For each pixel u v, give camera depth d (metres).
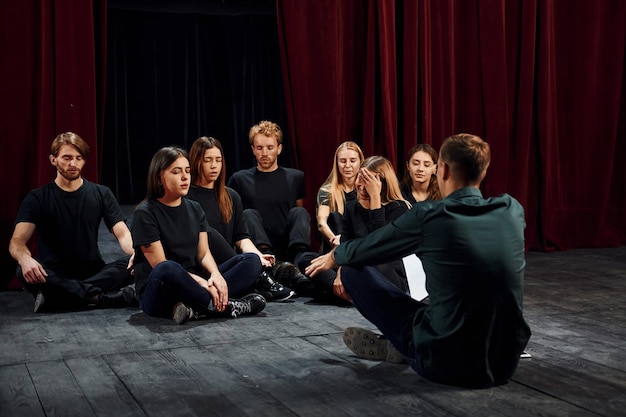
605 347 2.63
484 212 2.05
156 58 8.81
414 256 2.63
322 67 4.45
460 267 1.99
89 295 3.33
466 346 2.03
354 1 4.61
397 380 2.23
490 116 4.96
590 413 1.95
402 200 3.23
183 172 3.15
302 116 4.46
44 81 3.85
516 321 2.06
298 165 4.50
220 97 9.06
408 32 4.63
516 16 5.03
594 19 5.20
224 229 3.63
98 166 4.09
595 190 5.30
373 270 2.32
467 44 4.95
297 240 3.87
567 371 2.33
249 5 8.80
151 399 2.09
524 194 5.05
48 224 3.43
